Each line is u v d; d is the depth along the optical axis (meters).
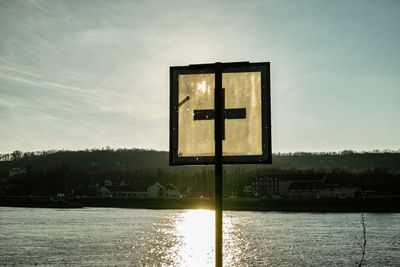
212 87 5.80
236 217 96.94
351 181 165.62
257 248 46.03
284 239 53.56
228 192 189.38
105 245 47.47
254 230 65.44
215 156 5.66
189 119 5.80
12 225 72.38
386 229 65.81
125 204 156.00
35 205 156.12
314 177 173.50
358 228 67.56
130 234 59.59
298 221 83.44
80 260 37.75
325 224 75.88
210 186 194.75
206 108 5.78
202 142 5.73
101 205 159.50
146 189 192.00
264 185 182.88
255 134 5.61
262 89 5.66
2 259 37.72
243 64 5.73
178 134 5.81
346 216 99.31
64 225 72.81
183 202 147.38
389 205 116.81
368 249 44.47
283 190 177.12
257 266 36.25
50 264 35.75
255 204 130.25
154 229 67.50
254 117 5.64
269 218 93.00
